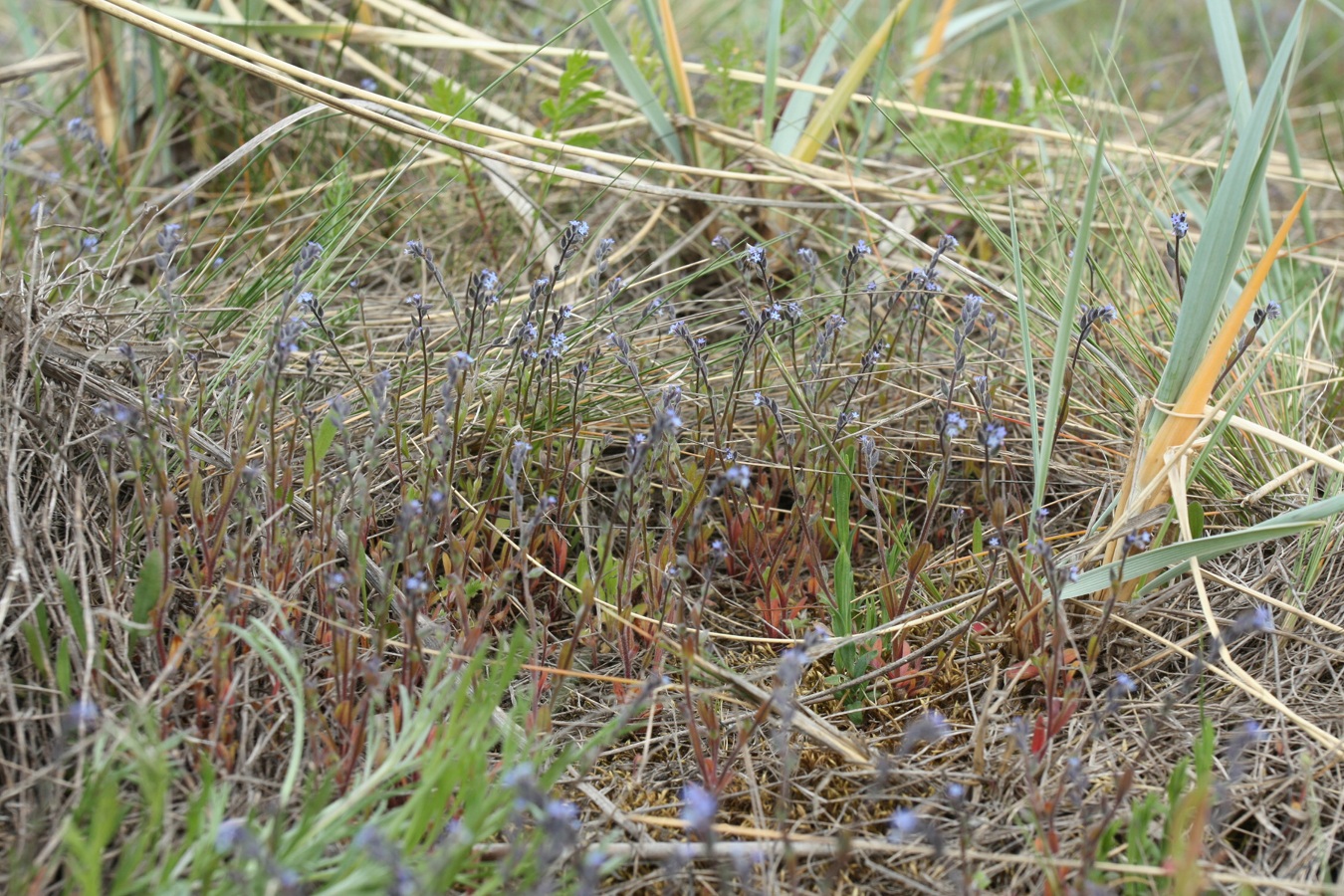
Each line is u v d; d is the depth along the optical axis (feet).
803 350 10.91
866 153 14.67
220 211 12.93
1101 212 12.88
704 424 10.00
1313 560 7.97
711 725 6.77
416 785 6.50
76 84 15.20
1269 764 6.88
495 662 7.25
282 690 6.96
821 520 8.61
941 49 15.40
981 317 10.38
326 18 14.76
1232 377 9.57
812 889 6.25
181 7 13.62
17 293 8.03
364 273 12.22
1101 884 5.95
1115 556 7.80
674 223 13.20
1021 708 7.57
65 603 6.92
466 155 11.37
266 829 5.74
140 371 8.04
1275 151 15.80
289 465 7.54
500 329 9.43
